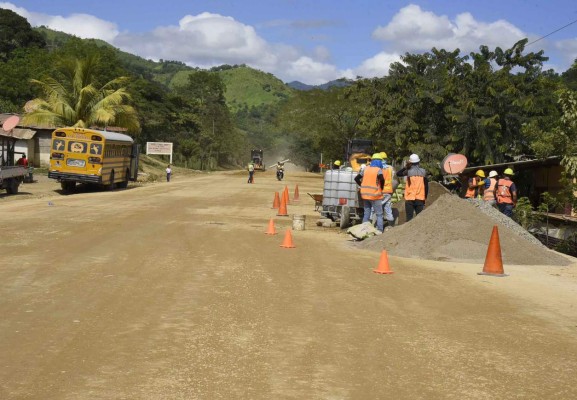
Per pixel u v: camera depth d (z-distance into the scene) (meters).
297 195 33.09
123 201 27.64
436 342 6.90
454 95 35.38
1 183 28.91
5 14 99.31
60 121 50.97
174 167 85.88
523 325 7.80
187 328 7.12
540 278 11.40
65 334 6.75
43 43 103.56
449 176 24.98
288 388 5.32
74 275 10.08
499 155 34.50
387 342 6.84
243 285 9.66
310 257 12.84
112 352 6.17
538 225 21.11
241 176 73.44
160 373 5.60
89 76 51.81
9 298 8.38
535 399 5.28
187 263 11.58
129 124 53.47
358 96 41.88
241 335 6.89
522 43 35.84
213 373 5.64
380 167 16.62
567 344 7.00
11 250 12.52
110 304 8.16
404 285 10.18
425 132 36.91
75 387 5.20
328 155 78.00
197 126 117.06
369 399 5.14
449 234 13.87
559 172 23.64
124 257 12.06
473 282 10.73
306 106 77.12
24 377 5.42
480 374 5.89
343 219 19.22
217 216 22.08
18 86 73.06
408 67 38.06
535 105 34.47
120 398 4.98
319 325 7.43
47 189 35.41
